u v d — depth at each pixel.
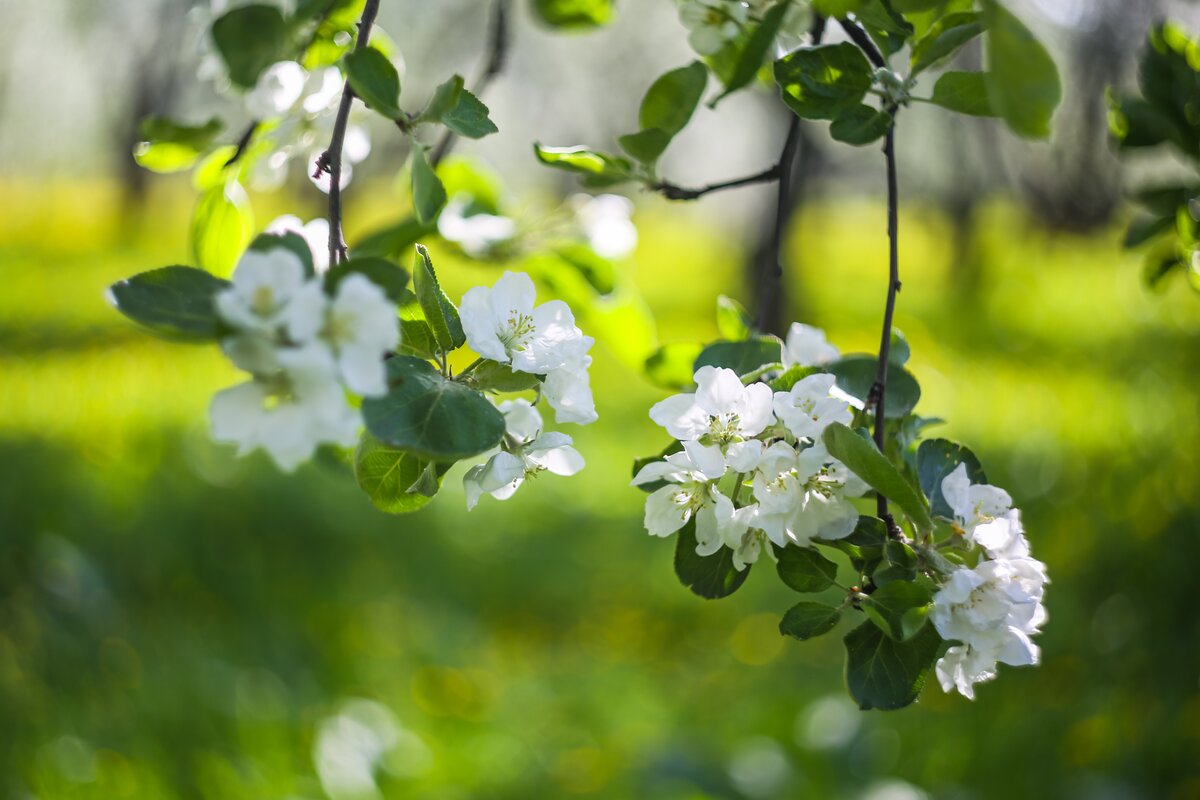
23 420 5.20
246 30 1.13
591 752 3.17
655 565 4.54
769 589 4.33
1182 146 1.34
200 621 3.34
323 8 1.17
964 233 11.16
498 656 4.05
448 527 4.55
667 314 10.71
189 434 4.85
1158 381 4.59
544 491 5.16
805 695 3.28
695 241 16.30
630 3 10.13
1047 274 10.88
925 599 1.08
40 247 12.76
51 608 2.71
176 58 8.74
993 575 1.09
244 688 2.86
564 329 1.11
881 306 10.77
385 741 2.88
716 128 12.49
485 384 1.10
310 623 3.74
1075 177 9.02
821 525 1.10
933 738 2.72
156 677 2.69
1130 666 2.74
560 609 4.38
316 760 2.64
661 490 1.13
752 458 1.09
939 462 1.14
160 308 1.02
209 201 1.25
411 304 1.10
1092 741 2.65
